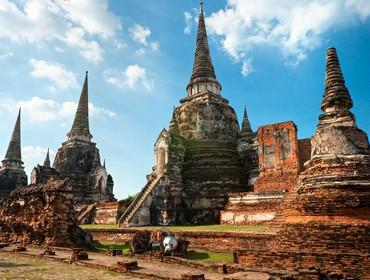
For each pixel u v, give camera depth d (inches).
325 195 535.2
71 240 775.1
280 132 1144.2
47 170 1830.7
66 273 443.5
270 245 651.5
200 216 1213.1
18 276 418.9
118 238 938.7
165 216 1163.9
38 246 746.2
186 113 1531.7
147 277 418.3
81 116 2043.6
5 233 866.8
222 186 1246.9
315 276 414.3
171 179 1262.3
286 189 1014.4
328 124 629.9
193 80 1669.5
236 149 1444.4
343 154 569.9
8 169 2086.6
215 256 663.1
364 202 504.7
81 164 1908.2
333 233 505.7
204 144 1411.2
